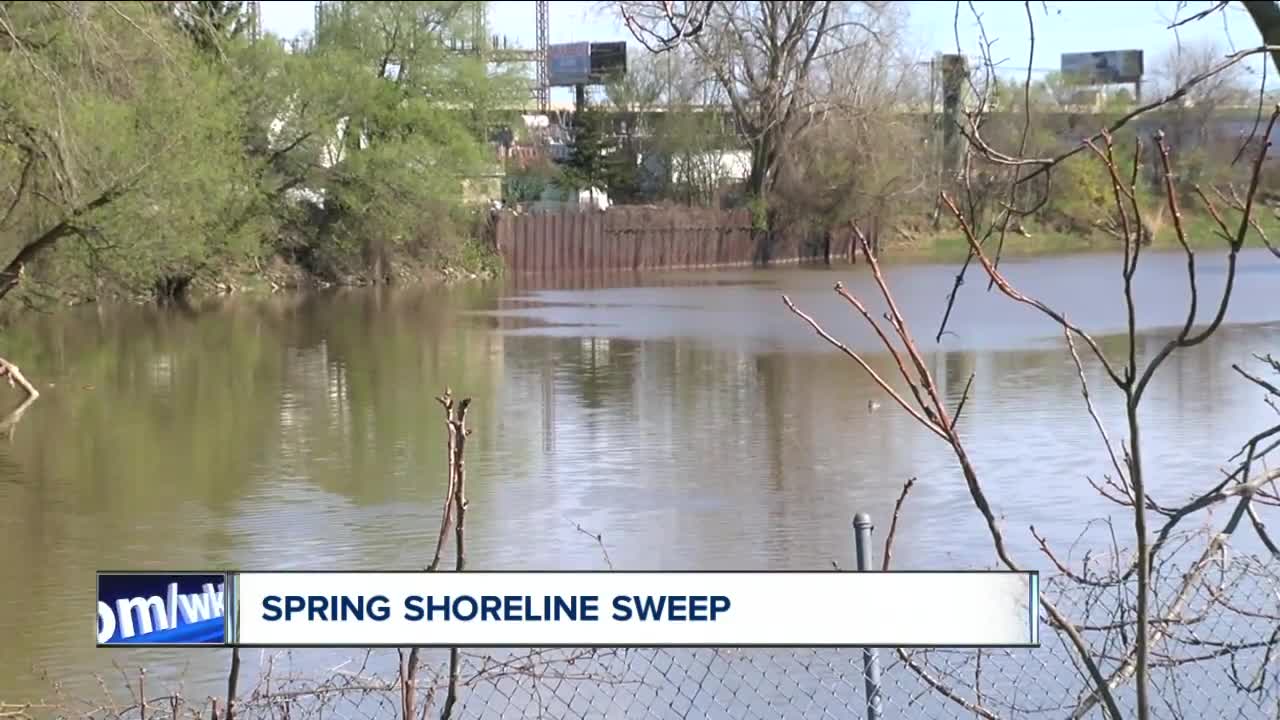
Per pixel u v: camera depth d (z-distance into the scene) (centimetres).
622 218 6412
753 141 6050
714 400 2350
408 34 5356
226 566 1305
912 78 5450
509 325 3762
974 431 1973
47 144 2378
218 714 675
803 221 6544
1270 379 2381
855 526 522
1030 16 447
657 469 1742
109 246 2642
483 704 753
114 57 2520
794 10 4328
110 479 1706
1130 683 716
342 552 1352
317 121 4869
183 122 2781
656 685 777
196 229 3678
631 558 1308
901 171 5859
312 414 2227
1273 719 688
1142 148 426
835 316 3897
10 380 2483
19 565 1302
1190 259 386
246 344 3288
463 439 500
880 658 791
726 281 5597
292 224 5109
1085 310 3859
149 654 966
